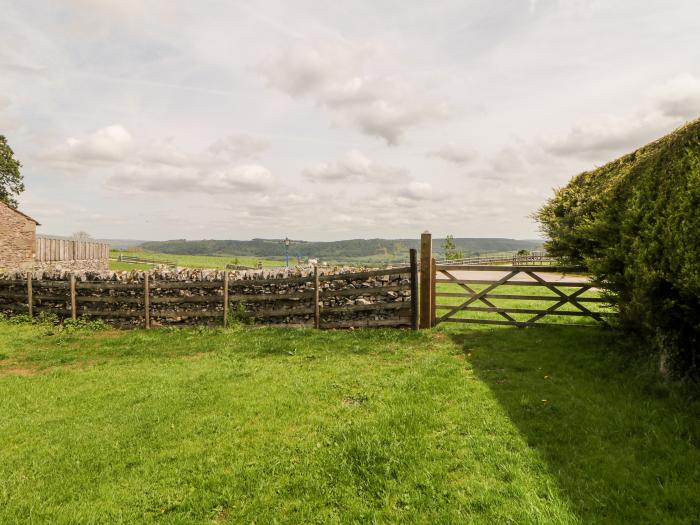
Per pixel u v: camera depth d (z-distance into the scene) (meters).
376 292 11.73
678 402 5.21
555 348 8.20
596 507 3.47
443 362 7.82
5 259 28.22
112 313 13.91
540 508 3.48
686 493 3.51
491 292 19.62
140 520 3.82
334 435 5.09
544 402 5.59
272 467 4.50
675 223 5.39
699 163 5.26
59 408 6.68
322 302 12.56
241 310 13.07
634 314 6.39
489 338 9.48
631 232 6.56
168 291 13.81
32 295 14.83
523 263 40.28
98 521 3.83
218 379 7.71
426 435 4.92
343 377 7.33
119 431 5.67
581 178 10.09
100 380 8.08
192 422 5.79
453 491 3.85
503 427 4.97
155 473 4.55
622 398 5.51
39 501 4.18
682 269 5.07
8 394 7.43
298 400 6.36
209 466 4.63
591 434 4.65
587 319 11.45
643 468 3.93
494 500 3.66
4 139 48.91
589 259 7.44
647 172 6.59
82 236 72.94
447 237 64.50
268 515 3.76
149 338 11.90
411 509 3.68
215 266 54.50
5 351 10.71
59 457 5.04
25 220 29.53
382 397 6.22
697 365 5.54
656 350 6.38
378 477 4.15
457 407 5.64
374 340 10.19
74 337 12.32
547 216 10.12
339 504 3.86
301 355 9.18
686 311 5.35
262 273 13.32
